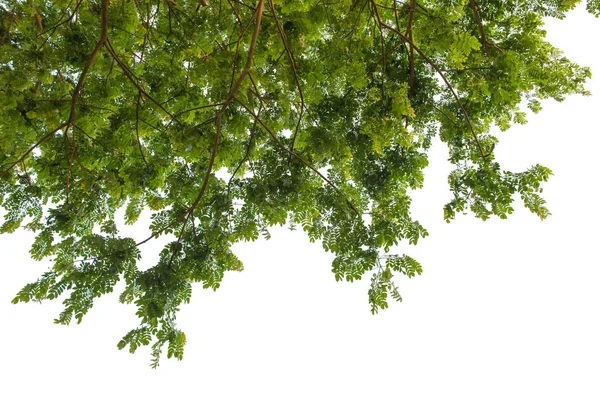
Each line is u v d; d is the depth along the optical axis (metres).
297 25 4.95
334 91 5.39
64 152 5.25
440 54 5.72
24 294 4.33
